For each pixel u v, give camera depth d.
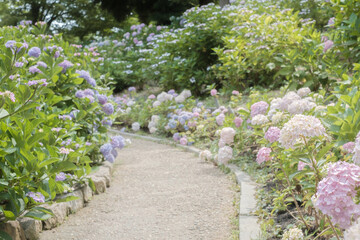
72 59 5.36
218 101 8.12
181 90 10.33
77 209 3.95
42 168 2.87
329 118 2.93
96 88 5.49
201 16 10.67
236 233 3.11
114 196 4.37
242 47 8.41
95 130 5.09
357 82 3.37
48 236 3.32
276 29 7.07
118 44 14.10
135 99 10.46
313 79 6.14
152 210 3.86
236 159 5.16
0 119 2.65
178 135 7.05
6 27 5.76
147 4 18.34
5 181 2.81
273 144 3.04
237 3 11.47
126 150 6.96
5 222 2.94
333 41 5.37
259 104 4.26
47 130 3.24
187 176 4.99
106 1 18.62
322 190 1.71
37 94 3.24
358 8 4.68
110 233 3.37
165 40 10.74
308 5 10.38
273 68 7.65
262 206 3.42
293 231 2.38
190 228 3.36
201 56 10.42
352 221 1.70
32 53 4.24
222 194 4.12
